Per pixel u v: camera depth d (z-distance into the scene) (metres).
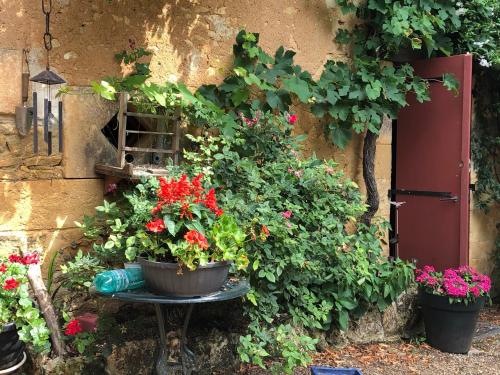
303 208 4.14
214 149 3.94
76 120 3.85
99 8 3.89
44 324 3.23
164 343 3.08
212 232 2.80
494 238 6.27
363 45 4.95
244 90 4.36
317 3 4.79
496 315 5.68
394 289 4.45
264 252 3.76
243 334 3.87
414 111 5.29
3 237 3.63
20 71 3.64
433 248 5.19
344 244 4.12
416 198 5.30
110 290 2.81
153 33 4.12
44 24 3.71
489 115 6.04
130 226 3.55
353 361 4.15
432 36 4.99
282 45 4.67
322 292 4.24
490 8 5.23
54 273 3.79
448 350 4.45
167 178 3.52
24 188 3.70
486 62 5.32
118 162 3.70
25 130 3.65
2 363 3.20
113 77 3.91
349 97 4.61
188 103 3.82
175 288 2.77
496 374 4.06
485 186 6.03
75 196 3.87
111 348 3.40
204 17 4.32
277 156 4.27
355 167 5.09
